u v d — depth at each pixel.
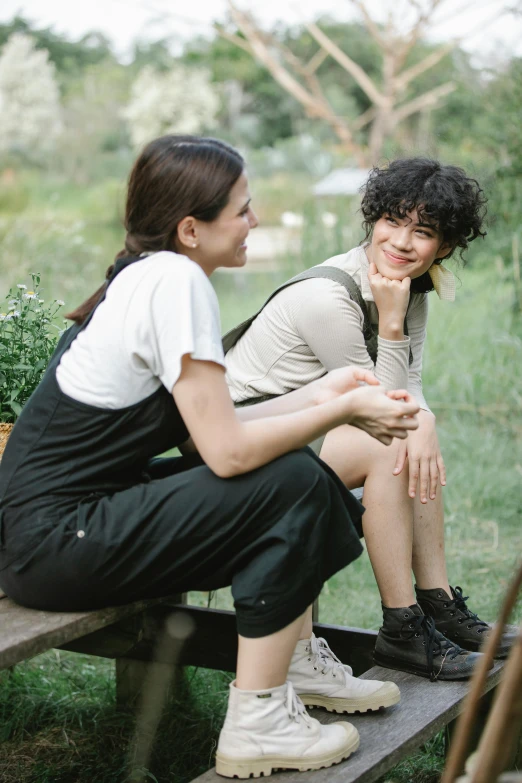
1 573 1.95
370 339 2.58
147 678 2.85
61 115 23.34
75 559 1.86
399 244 2.41
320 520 1.89
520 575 1.31
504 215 6.56
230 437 1.84
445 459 5.15
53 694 2.97
